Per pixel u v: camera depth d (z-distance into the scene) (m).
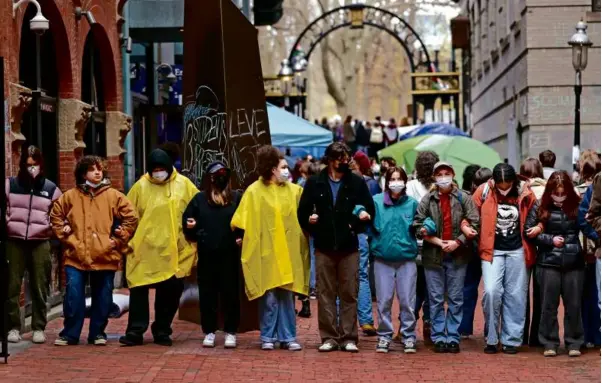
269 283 15.08
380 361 14.39
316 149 34.94
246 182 17.20
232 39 16.92
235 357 14.54
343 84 95.94
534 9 31.56
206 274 15.35
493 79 43.44
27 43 18.61
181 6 25.66
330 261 15.09
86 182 15.33
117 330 17.06
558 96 31.69
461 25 53.19
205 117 16.94
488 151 27.44
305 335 16.92
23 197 15.29
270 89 51.50
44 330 16.56
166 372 13.26
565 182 14.79
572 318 14.83
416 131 36.91
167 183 15.66
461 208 15.10
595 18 31.38
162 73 30.30
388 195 15.09
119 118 23.42
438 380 12.96
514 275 15.05
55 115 20.08
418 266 15.99
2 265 13.83
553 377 13.15
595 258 15.05
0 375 12.99
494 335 15.08
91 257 15.23
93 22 20.58
